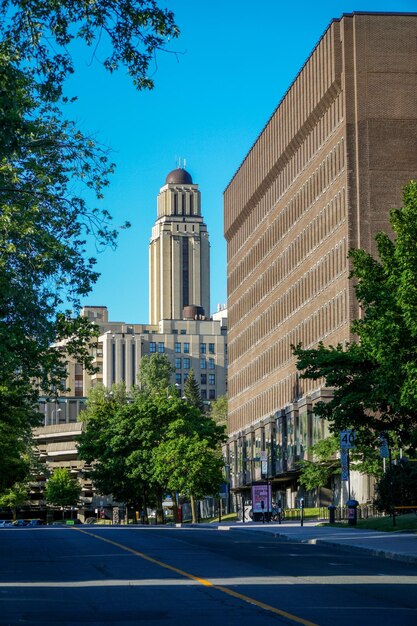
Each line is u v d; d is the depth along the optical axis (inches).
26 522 7239.2
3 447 3462.1
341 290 3659.0
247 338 5369.1
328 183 3850.9
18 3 1007.0
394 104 3614.7
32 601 781.9
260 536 2110.0
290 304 4453.7
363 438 2026.3
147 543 1705.2
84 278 1563.7
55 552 1461.6
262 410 4987.7
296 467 4092.0
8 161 1402.6
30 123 1376.7
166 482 4239.7
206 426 4466.0
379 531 2027.6
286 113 4416.8
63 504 7598.4
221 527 2797.7
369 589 855.7
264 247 4965.6
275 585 893.2
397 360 1560.0
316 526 2506.2
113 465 4525.1
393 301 1590.8
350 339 3521.2
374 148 3597.4
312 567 1120.2
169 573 1035.9
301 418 4082.2
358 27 3636.8
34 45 1042.7
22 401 2314.2
